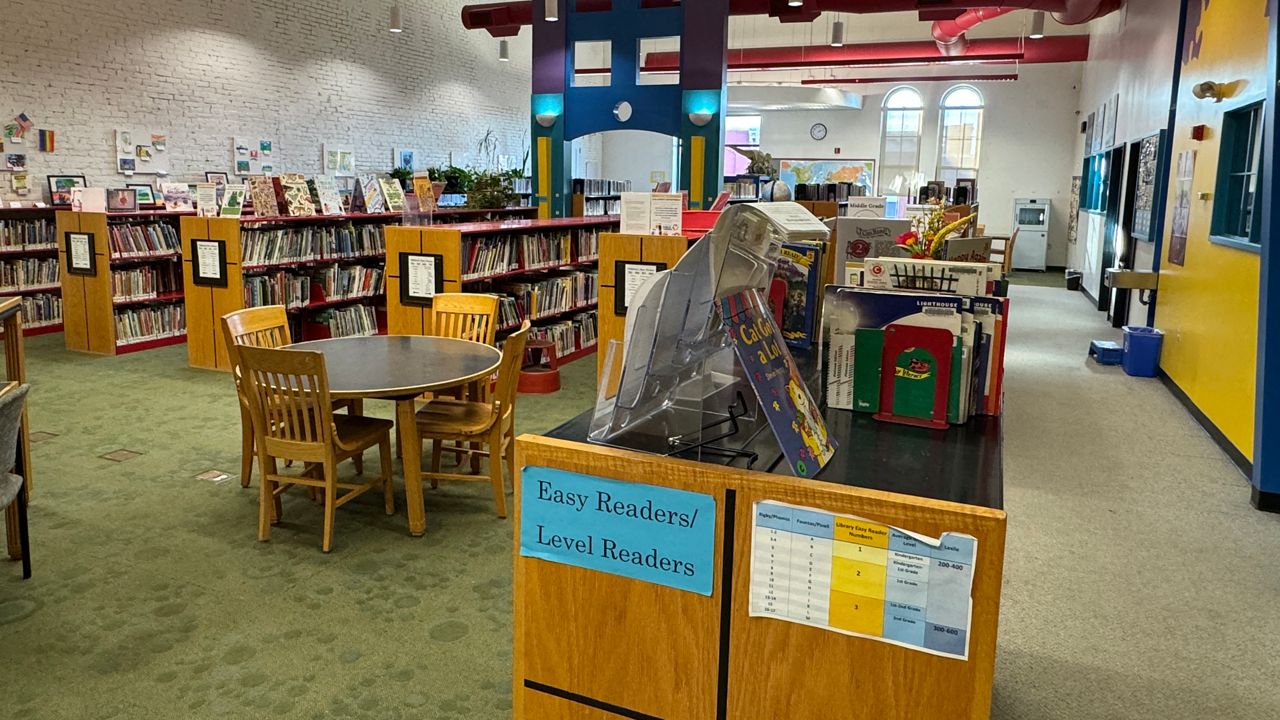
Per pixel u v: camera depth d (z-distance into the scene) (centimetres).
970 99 1764
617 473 160
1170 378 671
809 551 147
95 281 730
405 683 261
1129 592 331
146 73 945
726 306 158
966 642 139
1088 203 1362
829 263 315
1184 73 713
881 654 146
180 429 522
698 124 986
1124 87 1083
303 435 383
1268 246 405
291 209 768
